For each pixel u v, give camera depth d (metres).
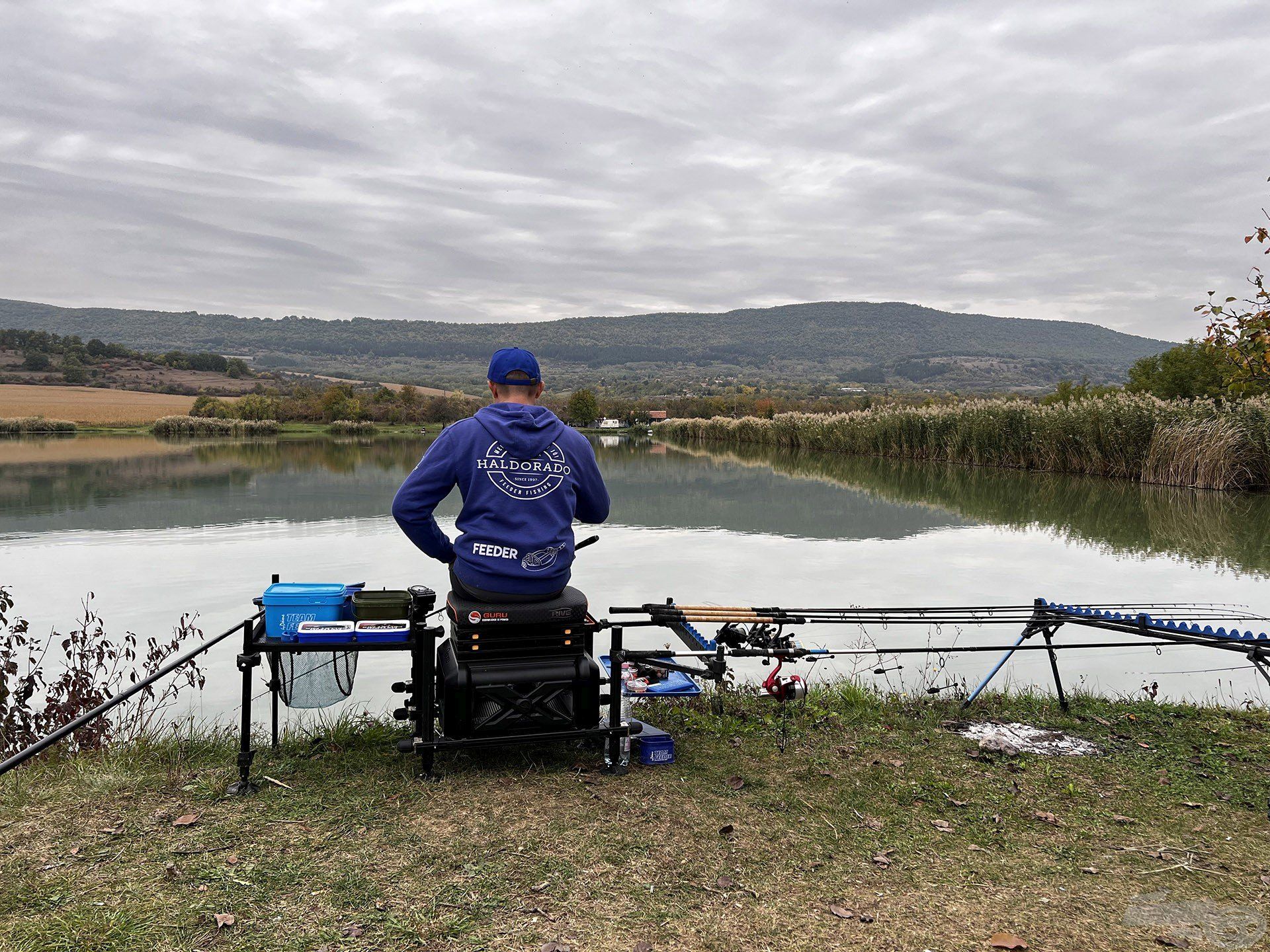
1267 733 4.71
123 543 12.36
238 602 8.55
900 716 4.97
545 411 3.86
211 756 4.13
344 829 3.31
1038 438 26.27
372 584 9.36
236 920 2.68
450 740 3.71
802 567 10.55
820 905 2.85
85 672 5.39
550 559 3.71
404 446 48.16
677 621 4.27
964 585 9.41
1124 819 3.55
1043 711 5.14
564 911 2.77
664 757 4.08
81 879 2.91
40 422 63.88
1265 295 6.61
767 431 48.75
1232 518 15.42
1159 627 4.54
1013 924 2.75
